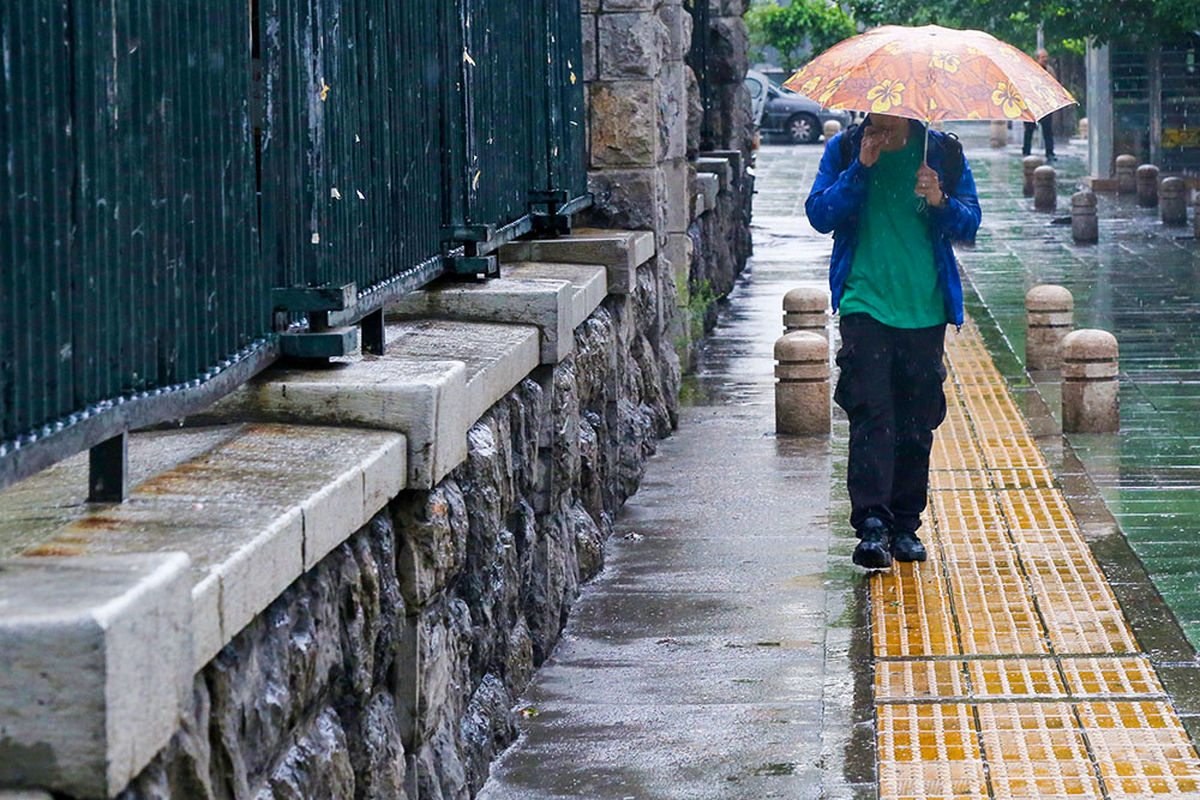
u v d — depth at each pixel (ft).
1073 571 30.14
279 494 14.39
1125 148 133.39
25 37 12.21
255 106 18.62
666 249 49.08
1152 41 109.29
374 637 16.43
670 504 36.81
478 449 21.31
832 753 21.93
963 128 217.15
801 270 86.33
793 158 170.40
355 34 20.58
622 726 23.20
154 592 10.70
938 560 31.14
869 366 29.58
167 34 15.03
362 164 20.95
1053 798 20.13
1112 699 23.58
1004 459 40.14
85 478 14.87
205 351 16.02
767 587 29.89
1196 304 69.87
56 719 10.03
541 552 25.88
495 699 22.08
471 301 25.62
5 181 11.89
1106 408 43.16
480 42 27.89
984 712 23.25
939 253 29.53
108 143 13.73
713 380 54.03
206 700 12.19
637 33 42.45
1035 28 122.52
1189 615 27.25
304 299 18.56
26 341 12.25
